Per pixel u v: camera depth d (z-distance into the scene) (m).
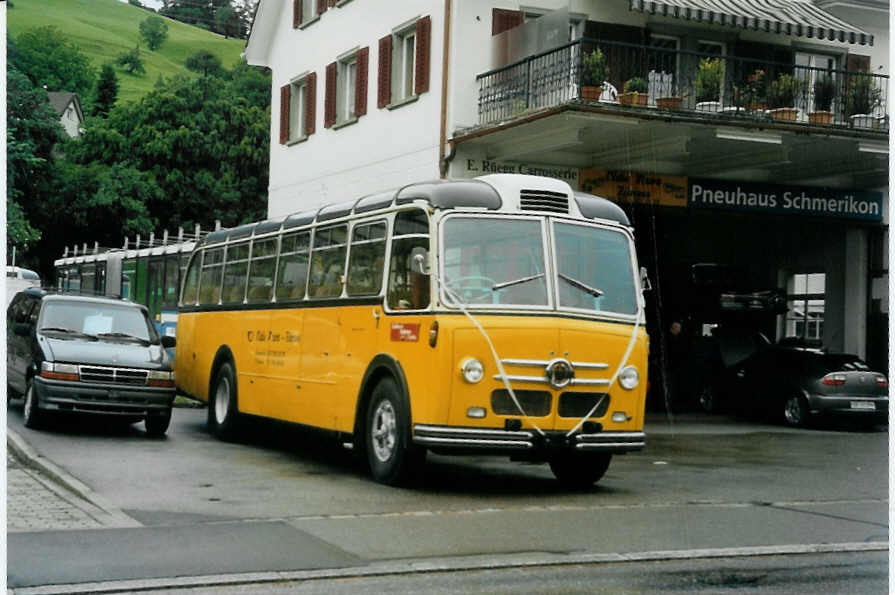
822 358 22.88
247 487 11.84
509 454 11.63
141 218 62.69
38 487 11.30
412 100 25.48
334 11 30.55
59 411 15.91
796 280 29.36
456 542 8.92
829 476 14.58
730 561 8.49
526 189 12.09
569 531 9.59
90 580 7.30
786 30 23.36
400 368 11.94
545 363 11.60
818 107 23.27
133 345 16.95
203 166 66.25
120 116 66.38
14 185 56.47
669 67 24.55
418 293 11.74
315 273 14.38
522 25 22.75
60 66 120.06
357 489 11.89
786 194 25.88
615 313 12.20
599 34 24.12
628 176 24.42
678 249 27.95
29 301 18.30
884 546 9.28
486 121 23.36
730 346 24.66
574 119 20.48
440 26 24.22
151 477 12.37
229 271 17.59
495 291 11.67
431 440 11.35
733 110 21.81
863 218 26.70
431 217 11.75
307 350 14.29
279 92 34.53
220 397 17.08
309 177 31.92
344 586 7.38
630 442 12.10
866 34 23.94
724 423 23.27
